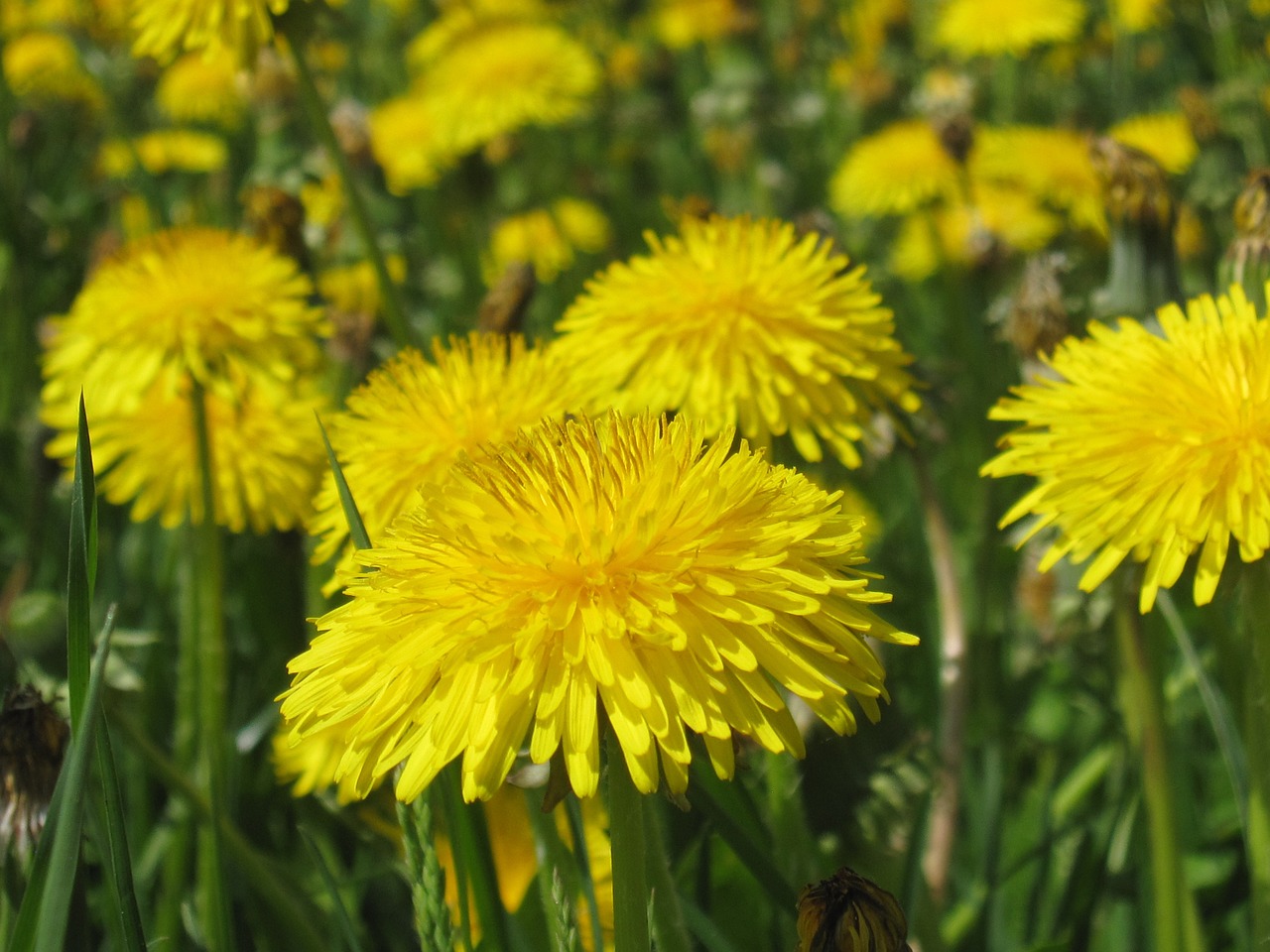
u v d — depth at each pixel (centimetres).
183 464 47
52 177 67
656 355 36
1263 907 30
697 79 79
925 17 75
